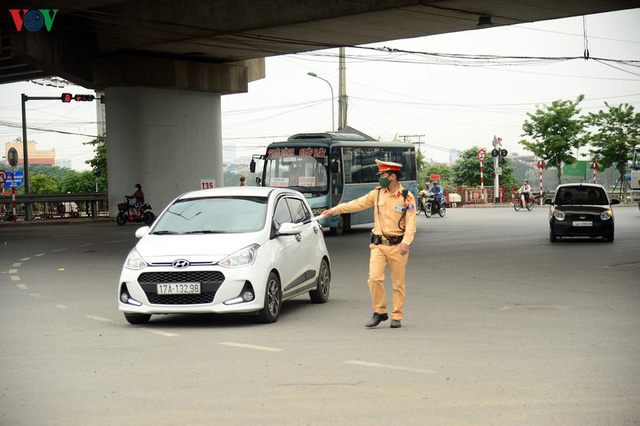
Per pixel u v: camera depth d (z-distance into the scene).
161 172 38.81
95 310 11.20
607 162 59.12
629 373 6.78
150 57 37.50
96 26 35.72
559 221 22.56
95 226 34.81
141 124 38.09
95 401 6.01
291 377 6.73
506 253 19.83
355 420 5.39
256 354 7.78
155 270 9.42
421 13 26.16
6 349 8.22
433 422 5.32
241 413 5.59
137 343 8.50
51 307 11.52
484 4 24.88
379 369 7.02
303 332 9.09
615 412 5.55
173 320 10.24
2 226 35.44
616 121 58.81
